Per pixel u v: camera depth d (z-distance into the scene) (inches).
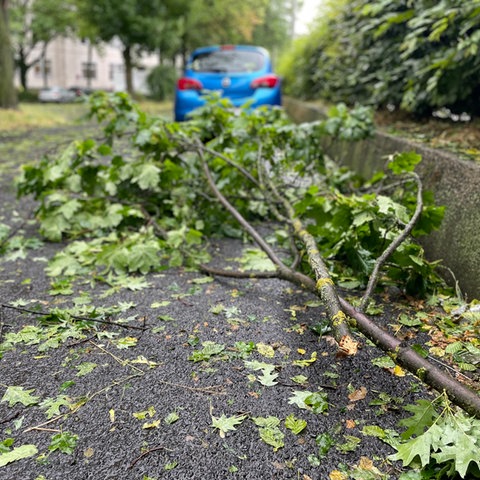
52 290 114.6
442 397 65.7
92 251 136.6
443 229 122.3
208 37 1230.9
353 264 115.2
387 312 103.1
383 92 232.5
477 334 92.7
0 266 130.5
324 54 393.7
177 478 60.2
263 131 170.2
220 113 177.0
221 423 69.2
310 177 187.6
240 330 95.3
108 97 165.0
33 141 382.3
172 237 135.8
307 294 112.7
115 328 96.3
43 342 91.1
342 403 73.8
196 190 159.8
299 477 60.4
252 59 350.0
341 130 174.6
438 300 107.0
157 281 120.6
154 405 73.4
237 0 1207.6
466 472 59.8
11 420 70.7
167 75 1157.1
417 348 80.2
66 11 1357.0
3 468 61.7
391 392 76.4
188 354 87.0
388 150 179.2
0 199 203.0
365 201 109.6
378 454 64.0
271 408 72.7
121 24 930.7
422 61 184.7
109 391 76.7
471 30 172.2
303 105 441.7
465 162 121.3
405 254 104.7
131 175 159.5
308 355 86.7
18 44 1461.6
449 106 206.7
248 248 146.2
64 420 70.4
